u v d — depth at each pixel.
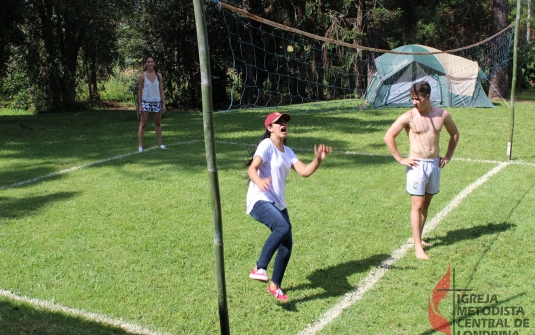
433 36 24.62
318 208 5.92
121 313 3.62
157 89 9.23
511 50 21.02
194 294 3.91
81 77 20.12
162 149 9.56
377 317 3.53
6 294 3.90
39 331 3.23
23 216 5.76
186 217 5.67
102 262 4.50
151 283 4.09
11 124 13.56
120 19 18.70
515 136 10.54
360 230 5.21
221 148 9.65
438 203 6.04
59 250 4.77
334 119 13.91
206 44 2.40
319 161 3.64
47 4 17.34
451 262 4.39
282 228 3.61
